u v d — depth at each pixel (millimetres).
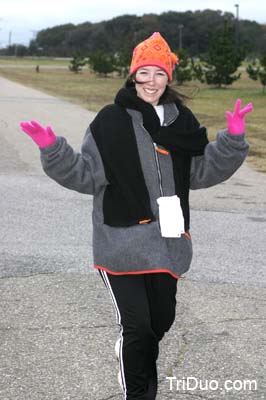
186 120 3578
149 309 3543
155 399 3752
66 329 4902
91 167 3490
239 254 7160
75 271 6328
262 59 41469
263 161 14477
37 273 6234
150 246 3420
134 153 3439
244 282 6184
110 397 3900
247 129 20641
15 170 12258
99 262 3500
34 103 29938
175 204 3438
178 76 47344
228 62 45531
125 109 3500
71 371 4219
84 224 8297
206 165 3604
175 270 3512
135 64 3580
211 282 6141
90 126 3564
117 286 3443
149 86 3551
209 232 8117
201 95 38500
